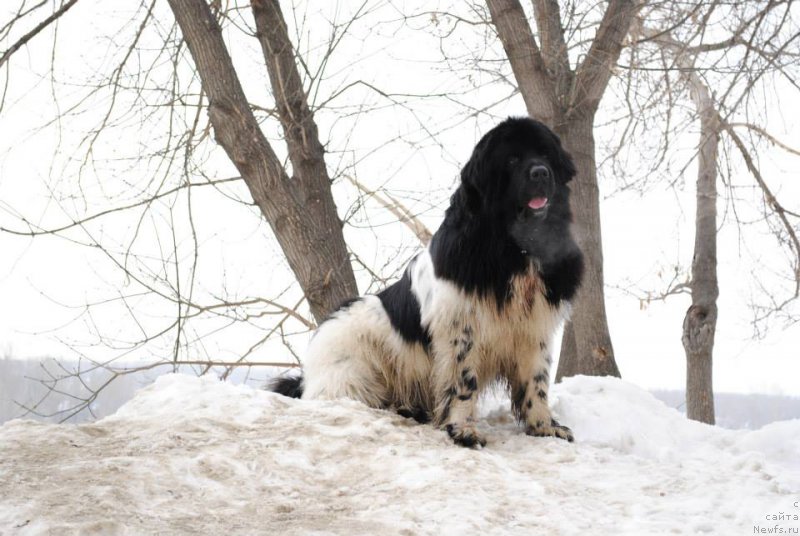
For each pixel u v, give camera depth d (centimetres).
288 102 1059
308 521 384
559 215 573
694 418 1327
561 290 584
